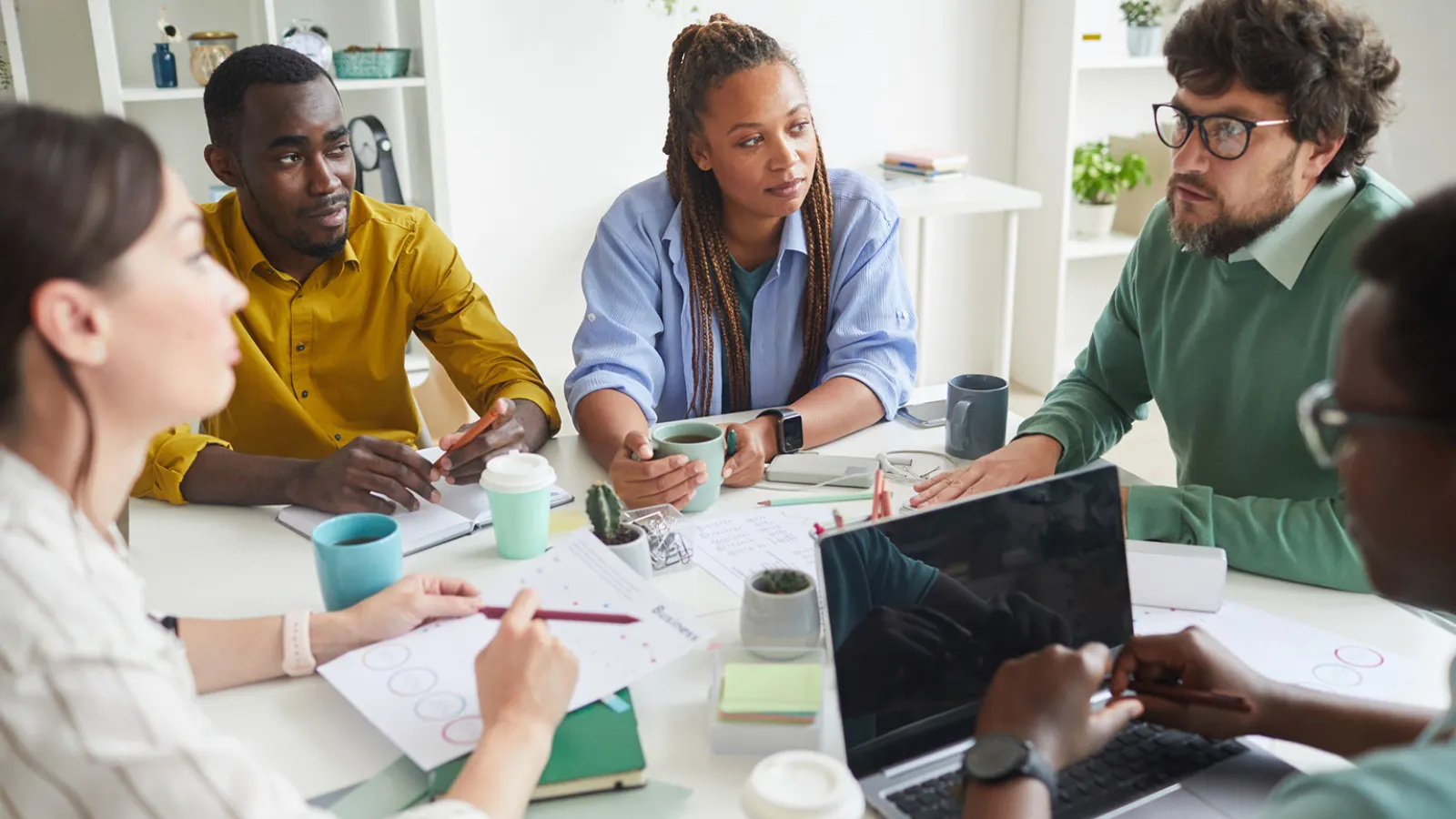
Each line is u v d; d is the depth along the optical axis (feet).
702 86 5.68
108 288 2.49
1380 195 4.69
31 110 2.46
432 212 9.97
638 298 6.20
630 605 3.88
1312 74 4.38
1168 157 12.43
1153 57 12.19
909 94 12.25
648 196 6.31
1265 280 4.94
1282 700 3.30
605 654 3.65
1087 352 6.01
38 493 2.52
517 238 11.23
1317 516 4.31
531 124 10.94
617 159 11.35
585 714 3.41
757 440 5.31
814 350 6.39
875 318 6.19
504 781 2.98
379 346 6.44
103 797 2.44
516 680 3.22
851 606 3.27
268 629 3.71
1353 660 3.77
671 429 5.12
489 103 10.75
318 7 9.99
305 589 4.30
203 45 8.98
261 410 6.19
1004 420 5.44
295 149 5.68
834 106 12.01
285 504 5.03
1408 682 3.64
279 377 6.21
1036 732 2.91
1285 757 3.32
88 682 2.43
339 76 9.43
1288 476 5.04
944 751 3.32
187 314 2.64
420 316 6.55
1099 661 3.08
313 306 6.22
